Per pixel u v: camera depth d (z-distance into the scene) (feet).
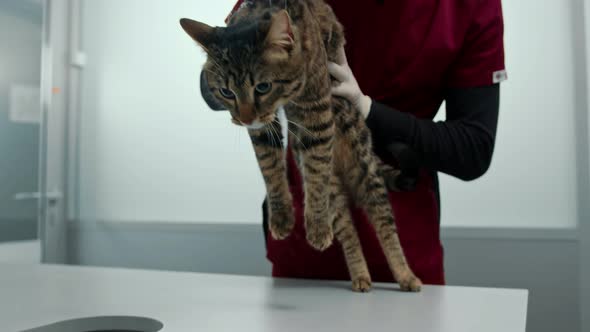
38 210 10.84
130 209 10.50
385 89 4.53
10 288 3.99
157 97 10.24
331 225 3.81
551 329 7.66
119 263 10.59
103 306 3.36
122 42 10.55
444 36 4.25
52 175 11.05
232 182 9.62
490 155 4.30
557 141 7.70
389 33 4.39
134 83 10.46
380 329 2.76
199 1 9.93
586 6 7.54
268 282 4.26
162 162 10.19
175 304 3.41
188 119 9.98
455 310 3.22
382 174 4.26
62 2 11.08
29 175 10.74
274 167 3.71
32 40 10.77
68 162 11.08
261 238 9.39
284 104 3.52
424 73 4.37
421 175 4.60
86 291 3.87
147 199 10.33
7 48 10.43
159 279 4.40
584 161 7.54
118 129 10.61
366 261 4.48
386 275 4.50
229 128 9.66
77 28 11.00
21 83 10.64
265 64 3.23
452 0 4.35
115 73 10.62
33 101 10.82
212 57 3.34
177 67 10.09
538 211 7.78
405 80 4.42
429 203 4.57
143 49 10.39
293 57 3.25
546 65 7.76
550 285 7.68
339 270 4.58
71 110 11.12
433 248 4.53
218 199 9.75
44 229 10.85
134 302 3.48
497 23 4.36
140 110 10.41
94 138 10.82
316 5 3.82
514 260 7.85
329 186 3.70
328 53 3.86
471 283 8.04
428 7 4.32
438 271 4.53
